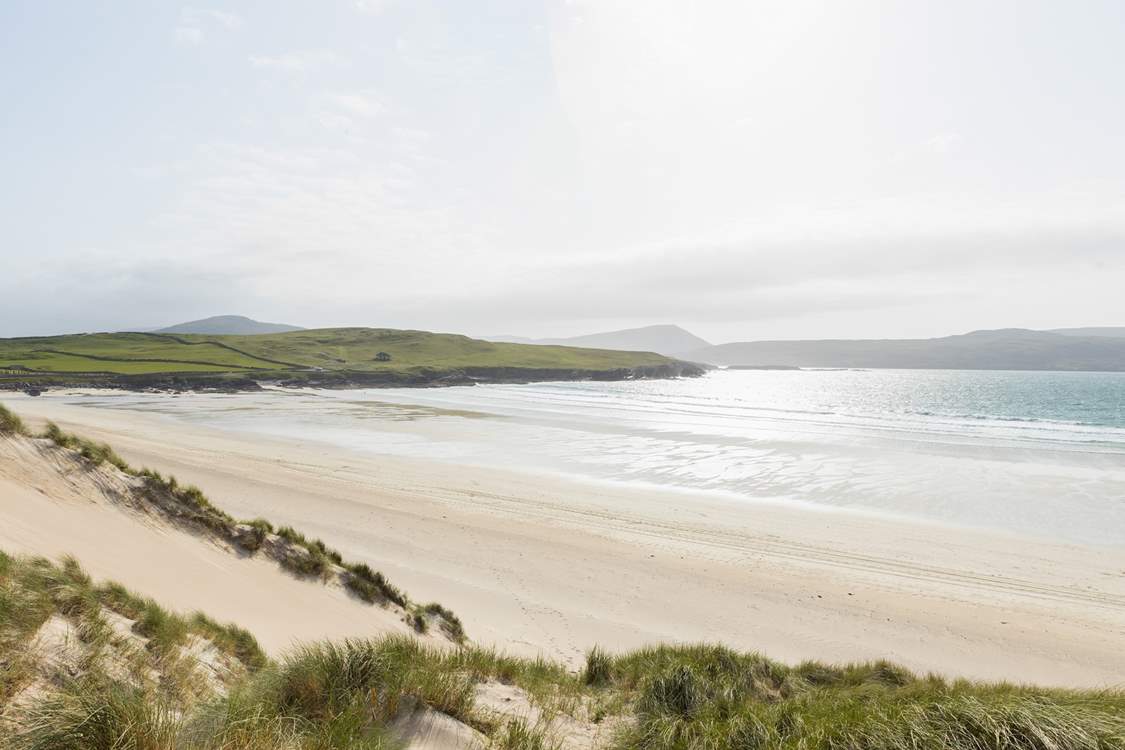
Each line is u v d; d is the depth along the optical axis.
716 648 9.86
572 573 16.50
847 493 25.80
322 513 21.16
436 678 6.16
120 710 3.73
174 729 3.87
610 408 63.28
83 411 53.97
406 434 42.53
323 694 5.27
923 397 91.50
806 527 20.97
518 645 11.84
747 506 23.78
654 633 13.04
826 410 63.31
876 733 5.38
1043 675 11.57
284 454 33.16
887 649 12.55
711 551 18.39
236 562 11.88
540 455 34.66
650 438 40.94
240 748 3.95
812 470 30.45
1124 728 5.21
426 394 84.06
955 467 30.77
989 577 16.44
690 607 14.52
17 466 11.20
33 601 5.04
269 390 86.38
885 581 16.19
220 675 6.03
